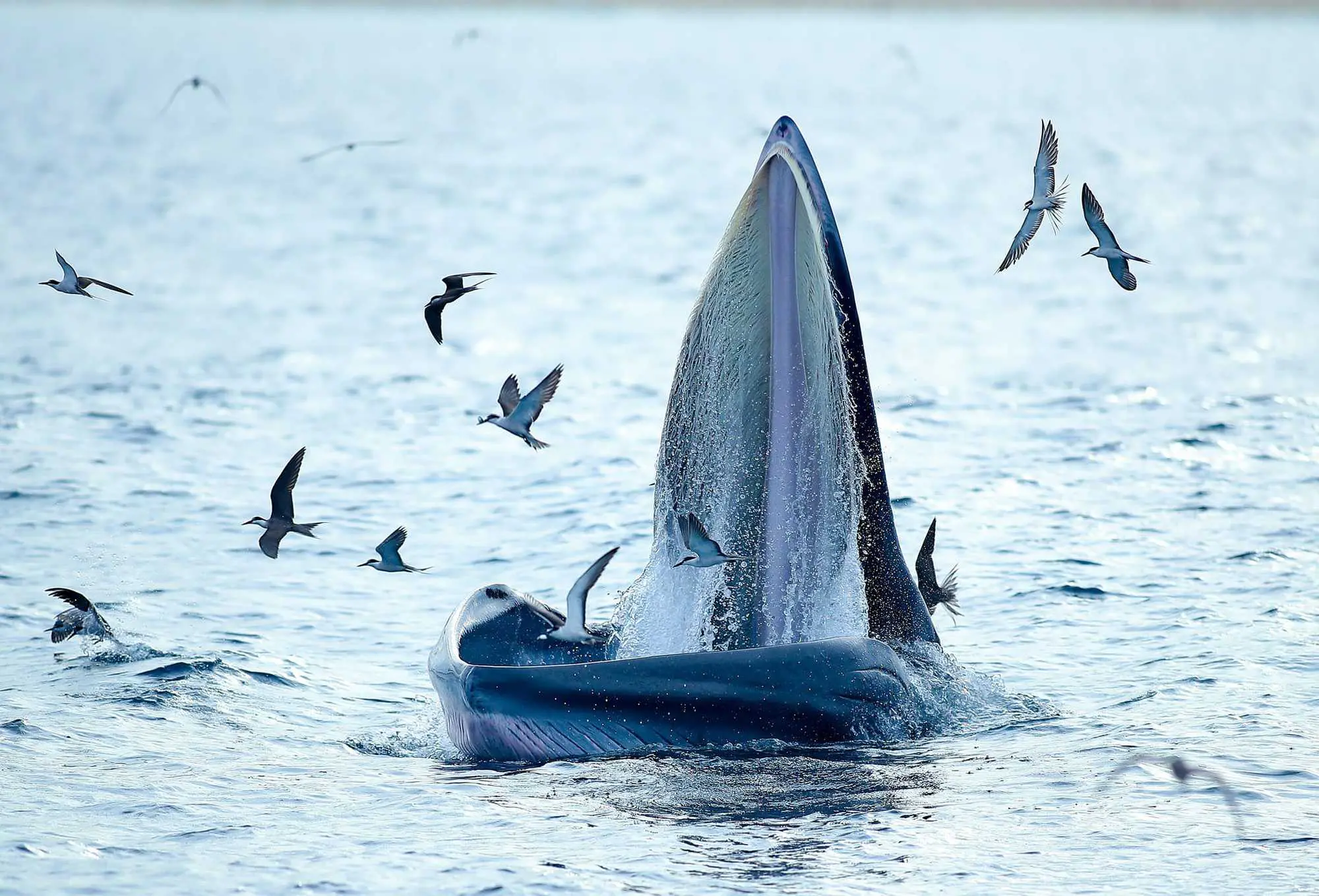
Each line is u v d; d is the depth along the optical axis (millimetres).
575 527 81875
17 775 47375
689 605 53969
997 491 87875
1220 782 38500
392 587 71750
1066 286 185875
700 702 49812
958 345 141875
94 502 86312
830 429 52375
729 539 53719
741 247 52844
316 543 78938
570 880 39500
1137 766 46969
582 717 49469
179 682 57531
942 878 39344
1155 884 38750
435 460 98000
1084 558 73688
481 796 45781
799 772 47375
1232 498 85500
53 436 102625
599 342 145750
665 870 40031
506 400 51500
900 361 133375
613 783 46719
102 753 49844
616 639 55188
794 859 40688
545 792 46031
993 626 64188
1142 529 78938
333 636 64375
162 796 45781
